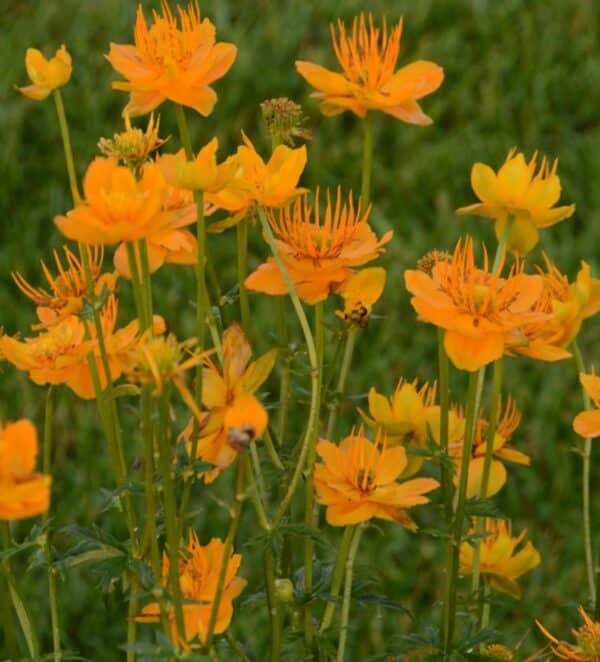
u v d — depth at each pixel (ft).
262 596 4.26
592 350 7.23
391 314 7.18
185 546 4.03
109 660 5.82
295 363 4.34
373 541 6.39
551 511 6.67
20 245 7.56
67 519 6.37
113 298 4.14
